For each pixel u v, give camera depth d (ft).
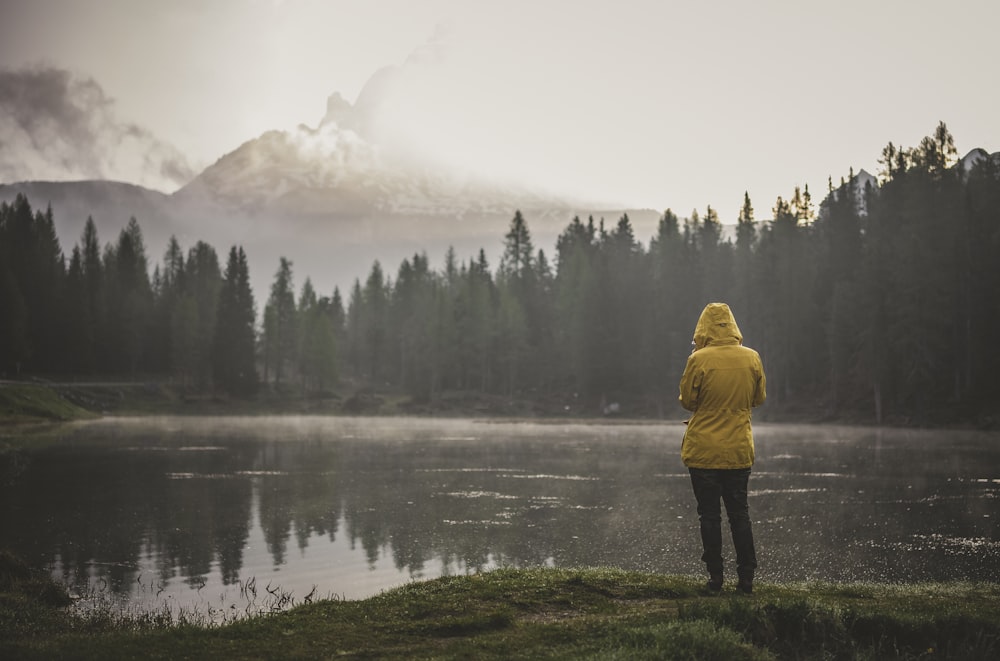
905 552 60.54
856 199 353.10
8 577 41.83
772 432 234.38
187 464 137.59
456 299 440.04
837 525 72.90
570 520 78.28
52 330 414.62
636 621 21.79
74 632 28.32
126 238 507.30
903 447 167.84
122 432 233.35
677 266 387.34
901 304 256.52
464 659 19.25
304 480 114.21
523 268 487.20
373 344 490.90
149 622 32.71
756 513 80.23
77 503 90.38
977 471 118.21
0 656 20.06
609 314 394.73
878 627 21.68
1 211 472.03
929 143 291.38
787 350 326.03
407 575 54.39
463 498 95.09
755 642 20.76
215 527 74.74
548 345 422.41
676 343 375.25
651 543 66.08
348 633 22.18
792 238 345.72
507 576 29.84
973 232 255.70
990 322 255.09
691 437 26.03
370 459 149.28
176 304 460.55
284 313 470.39
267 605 45.19
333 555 61.41
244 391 429.79
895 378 267.18
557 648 19.92
